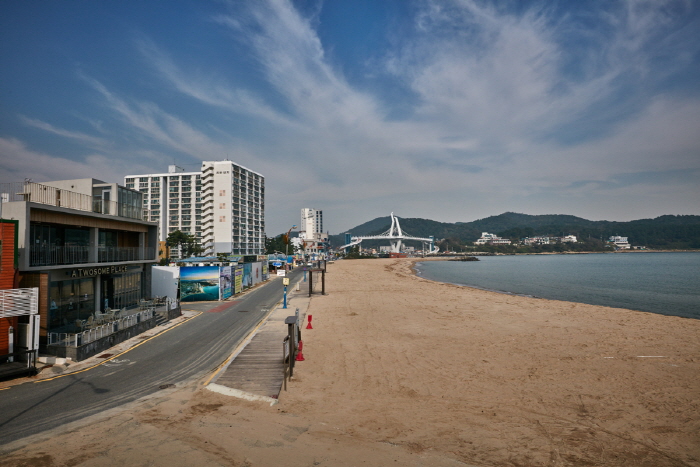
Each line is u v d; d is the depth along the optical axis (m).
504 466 8.86
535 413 12.52
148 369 16.33
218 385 14.13
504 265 167.50
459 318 30.95
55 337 19.38
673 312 41.44
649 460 9.45
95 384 14.38
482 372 17.03
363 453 9.04
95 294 24.34
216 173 129.50
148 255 29.72
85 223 22.80
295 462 8.32
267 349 19.42
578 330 26.44
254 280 54.84
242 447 9.00
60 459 8.31
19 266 17.70
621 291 62.03
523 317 31.77
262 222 156.25
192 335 22.78
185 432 9.86
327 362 18.06
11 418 11.17
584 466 9.03
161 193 132.12
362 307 36.09
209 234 129.25
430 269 138.62
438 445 9.89
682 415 12.48
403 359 18.91
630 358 19.47
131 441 9.27
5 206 18.08
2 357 15.41
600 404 13.41
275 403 12.58
